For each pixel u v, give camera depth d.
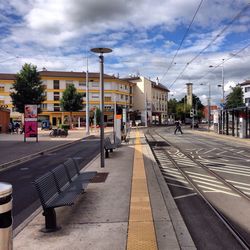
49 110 78.00
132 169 12.67
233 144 26.80
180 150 21.88
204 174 12.42
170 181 11.17
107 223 6.27
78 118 75.25
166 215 6.77
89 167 13.34
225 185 10.37
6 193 3.32
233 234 6.12
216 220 6.98
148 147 22.42
